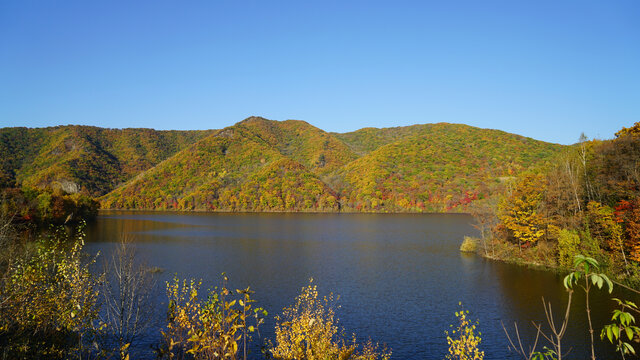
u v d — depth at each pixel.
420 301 35.12
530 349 24.03
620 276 39.31
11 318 12.70
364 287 40.41
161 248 68.81
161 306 27.53
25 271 13.33
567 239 47.75
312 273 47.66
